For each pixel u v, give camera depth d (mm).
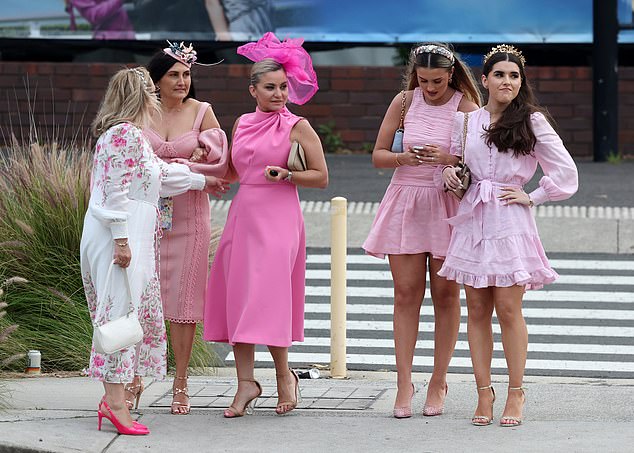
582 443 21688
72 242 30750
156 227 23266
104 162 22422
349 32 62250
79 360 29359
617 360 31891
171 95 24812
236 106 61500
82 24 62250
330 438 22297
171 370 29219
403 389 24344
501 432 22703
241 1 62094
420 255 24375
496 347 33000
